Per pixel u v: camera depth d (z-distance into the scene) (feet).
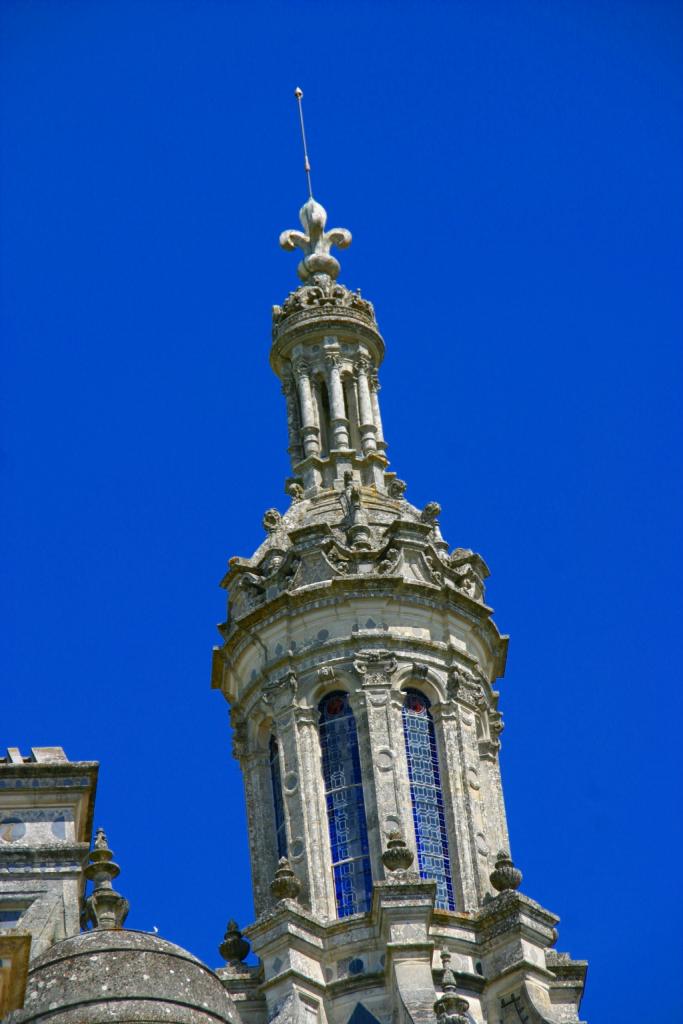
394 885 426.51
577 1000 436.35
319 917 439.22
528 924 436.35
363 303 529.04
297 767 455.63
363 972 428.97
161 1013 290.97
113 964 294.66
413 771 456.86
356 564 474.08
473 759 462.60
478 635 477.77
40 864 298.97
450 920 437.58
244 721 470.80
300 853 447.83
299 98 565.53
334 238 546.67
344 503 490.49
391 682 461.37
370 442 509.35
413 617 470.80
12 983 274.77
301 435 512.22
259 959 437.99
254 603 476.95
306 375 517.55
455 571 480.64
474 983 431.84
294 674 464.24
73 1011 289.12
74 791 302.45
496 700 479.00
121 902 310.65
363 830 449.06
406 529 477.77
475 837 451.94
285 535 486.79
